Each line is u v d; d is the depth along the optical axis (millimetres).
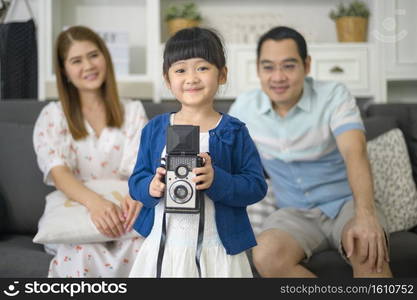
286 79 1625
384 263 1390
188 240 1064
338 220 1586
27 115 2051
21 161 1840
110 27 2625
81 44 1751
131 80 2355
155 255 1080
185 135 1030
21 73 2352
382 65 2398
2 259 1521
